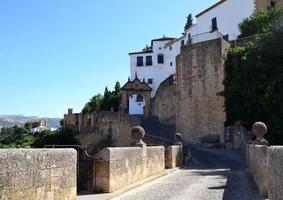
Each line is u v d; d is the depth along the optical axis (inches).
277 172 322.0
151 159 775.7
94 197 484.1
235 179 744.3
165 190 590.2
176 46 3090.6
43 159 327.9
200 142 1797.5
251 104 1552.7
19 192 286.2
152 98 2753.4
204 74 1824.6
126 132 2155.5
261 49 1567.4
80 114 2792.8
